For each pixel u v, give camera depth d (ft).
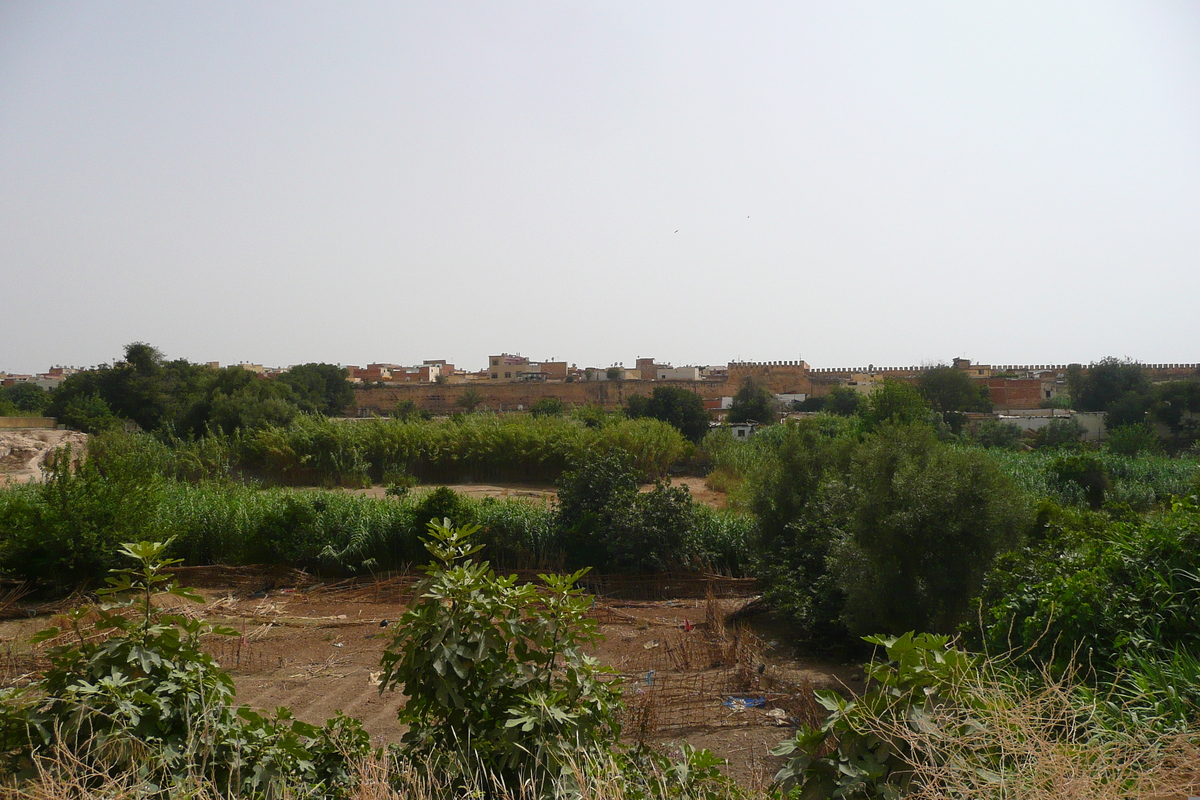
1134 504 73.41
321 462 93.09
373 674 29.96
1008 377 248.52
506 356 323.98
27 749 9.66
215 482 73.20
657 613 41.27
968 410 194.08
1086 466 78.07
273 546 49.06
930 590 28.50
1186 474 90.84
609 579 46.55
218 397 130.82
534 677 11.49
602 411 146.51
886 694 10.05
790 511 44.16
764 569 41.68
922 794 9.00
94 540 42.65
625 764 11.79
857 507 31.53
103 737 9.52
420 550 48.80
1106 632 16.94
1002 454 116.47
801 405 235.20
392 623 37.70
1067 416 172.76
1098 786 9.10
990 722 9.52
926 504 28.55
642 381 239.71
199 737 10.21
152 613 11.15
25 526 42.80
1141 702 13.60
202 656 11.18
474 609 11.29
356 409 230.48
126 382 155.63
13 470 102.01
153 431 133.28
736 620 39.09
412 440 98.02
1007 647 19.03
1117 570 18.92
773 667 30.19
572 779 10.45
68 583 42.75
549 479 97.14
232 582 46.03
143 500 46.60
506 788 10.52
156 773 9.86
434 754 11.03
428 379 312.09
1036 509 32.42
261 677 29.78
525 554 48.88
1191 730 11.72
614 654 32.78
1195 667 14.06
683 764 12.15
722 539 50.88
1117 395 201.05
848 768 9.60
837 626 33.06
